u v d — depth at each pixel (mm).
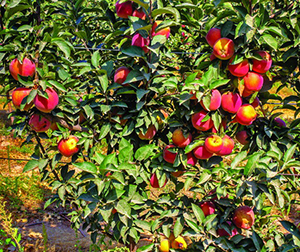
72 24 3055
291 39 2549
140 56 2377
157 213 2932
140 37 2426
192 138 2613
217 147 2398
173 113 2596
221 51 2312
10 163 7348
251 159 2381
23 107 2369
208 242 2641
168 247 2871
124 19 2766
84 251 4367
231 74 2504
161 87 2557
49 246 4422
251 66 2385
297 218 5555
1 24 2553
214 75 2447
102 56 3006
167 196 2820
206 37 2484
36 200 5953
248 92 2512
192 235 2666
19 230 4855
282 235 2838
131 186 2643
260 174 2393
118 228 2760
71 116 2639
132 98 2703
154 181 2760
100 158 2578
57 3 3301
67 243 4559
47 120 2635
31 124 2588
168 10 2273
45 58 2508
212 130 2527
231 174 2512
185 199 2816
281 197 2369
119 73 2590
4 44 2465
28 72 2361
